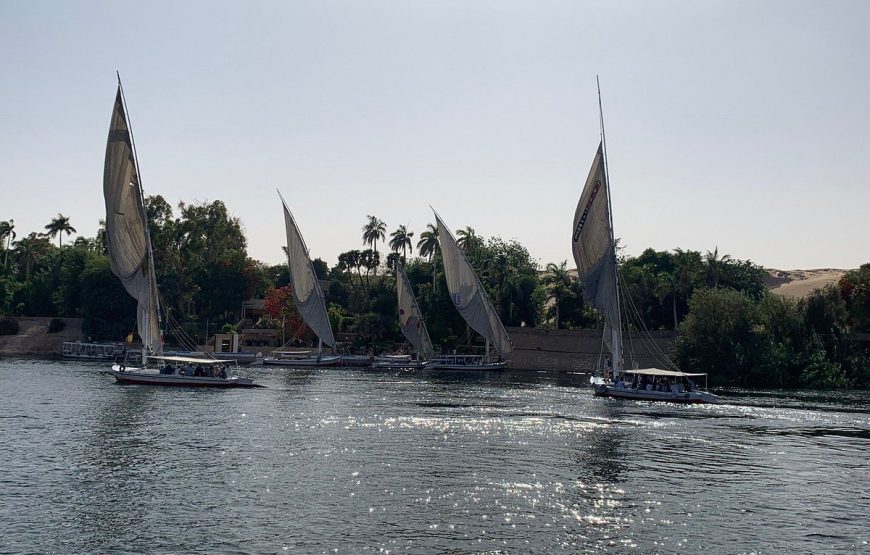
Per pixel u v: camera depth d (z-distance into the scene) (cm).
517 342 12600
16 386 7788
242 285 15625
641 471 4003
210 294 15575
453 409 6366
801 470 4094
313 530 2902
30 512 3102
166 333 14488
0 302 16475
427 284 14125
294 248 12119
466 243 15288
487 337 11850
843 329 9912
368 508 3197
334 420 5634
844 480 3869
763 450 4656
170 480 3644
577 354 11925
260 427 5244
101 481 3609
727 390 8681
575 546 2772
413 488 3538
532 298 13812
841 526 3078
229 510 3148
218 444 4578
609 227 7956
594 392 7825
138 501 3272
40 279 16550
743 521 3122
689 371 9812
